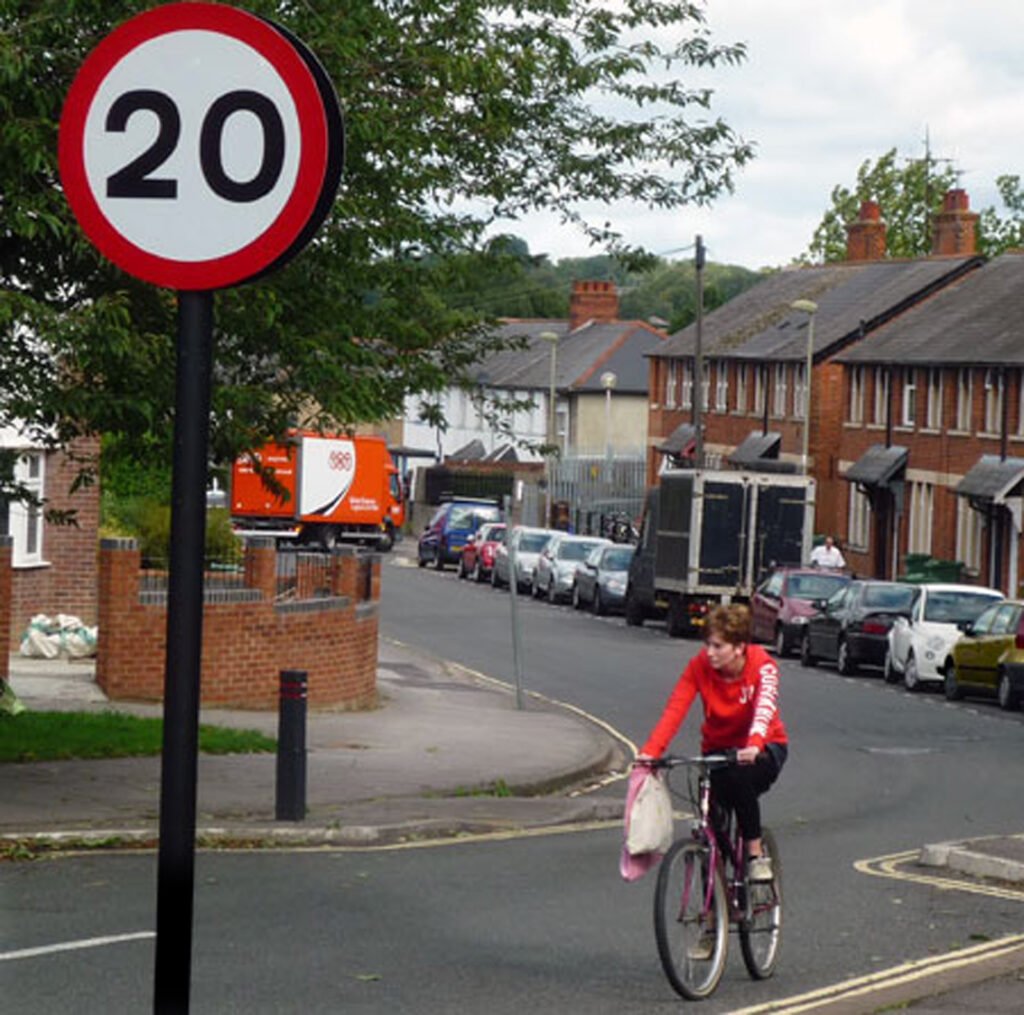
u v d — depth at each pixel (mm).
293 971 10859
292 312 17516
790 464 52094
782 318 84500
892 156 111438
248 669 27500
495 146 20422
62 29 14797
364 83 17188
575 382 106812
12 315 14648
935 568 60750
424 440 117000
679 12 21609
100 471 19594
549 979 10805
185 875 5184
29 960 10961
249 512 72188
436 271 20219
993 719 33281
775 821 19469
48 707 25047
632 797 10312
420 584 67500
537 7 20609
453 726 26703
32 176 15164
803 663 44625
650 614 54875
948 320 69625
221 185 5402
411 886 14094
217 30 5398
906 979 10945
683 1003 10250
